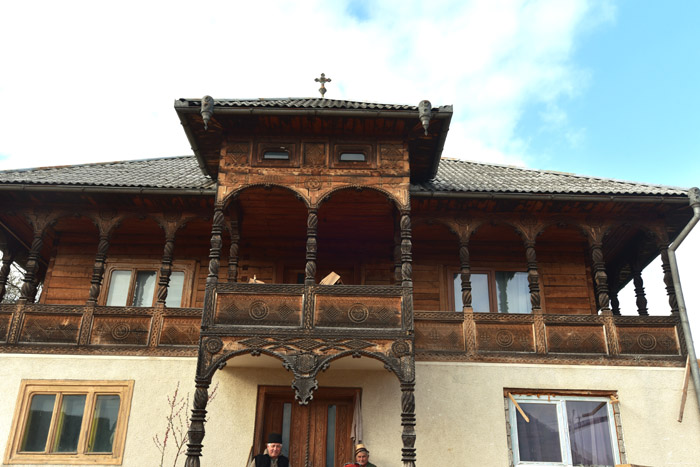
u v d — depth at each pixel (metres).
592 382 9.82
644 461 9.40
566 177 12.39
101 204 10.94
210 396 9.54
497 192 10.41
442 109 9.69
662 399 9.73
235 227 11.02
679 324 10.12
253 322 8.95
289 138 10.21
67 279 12.17
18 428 9.51
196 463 8.08
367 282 12.32
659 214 10.88
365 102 10.49
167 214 10.98
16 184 10.36
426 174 11.52
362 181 9.91
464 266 10.53
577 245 12.58
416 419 9.59
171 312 10.23
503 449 9.46
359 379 10.03
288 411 10.25
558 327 10.16
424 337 10.04
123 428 9.55
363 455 8.88
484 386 9.80
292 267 12.47
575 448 9.60
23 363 9.86
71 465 9.35
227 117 9.88
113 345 10.03
